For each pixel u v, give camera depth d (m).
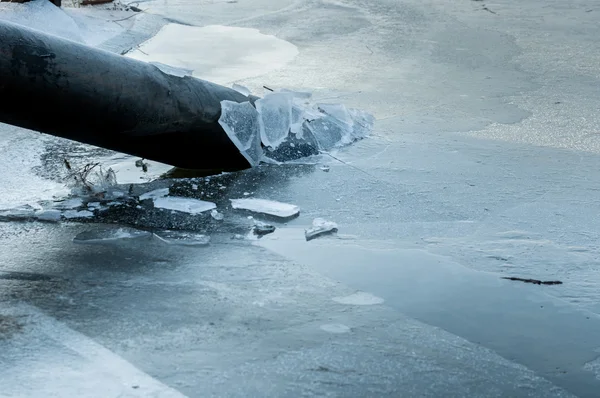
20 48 6.20
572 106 10.90
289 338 4.86
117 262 5.90
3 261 5.85
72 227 6.54
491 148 8.99
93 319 5.03
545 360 4.73
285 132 8.48
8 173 7.82
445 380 4.47
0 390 4.20
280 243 6.34
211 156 7.84
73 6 15.62
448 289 5.61
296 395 4.27
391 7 19.50
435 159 8.56
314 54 13.96
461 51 14.56
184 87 7.42
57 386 4.27
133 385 4.30
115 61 6.88
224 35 15.31
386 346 4.81
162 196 7.31
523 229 6.72
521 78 12.55
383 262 6.02
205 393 4.26
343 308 5.29
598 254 6.25
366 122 9.67
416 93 11.48
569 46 15.15
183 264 5.90
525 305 5.40
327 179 7.89
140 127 7.09
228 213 6.97
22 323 4.94
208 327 4.96
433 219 6.92
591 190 7.70
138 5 17.92
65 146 8.78
